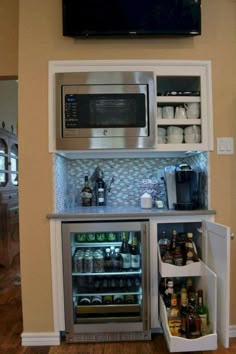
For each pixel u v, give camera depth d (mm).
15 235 4172
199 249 2047
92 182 2438
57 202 1993
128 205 2418
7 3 2350
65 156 2264
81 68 1960
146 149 1964
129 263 2037
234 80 2004
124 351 1831
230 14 2010
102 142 1929
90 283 2070
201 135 2008
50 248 1922
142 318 1936
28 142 1931
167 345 1778
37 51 1939
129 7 1910
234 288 2004
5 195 3891
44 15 1944
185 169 2066
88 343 1932
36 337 1927
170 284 1866
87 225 1889
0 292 2891
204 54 1996
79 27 1900
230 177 2002
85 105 1926
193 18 1933
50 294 1930
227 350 1838
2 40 2346
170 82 2158
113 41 1965
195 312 1740
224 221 1988
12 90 4324
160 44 1979
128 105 1937
